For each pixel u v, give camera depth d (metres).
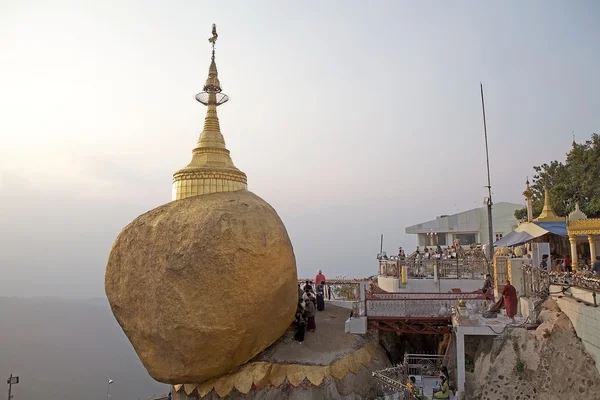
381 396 19.11
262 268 17.64
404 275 28.72
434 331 22.12
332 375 18.23
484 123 37.53
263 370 18.12
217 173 20.80
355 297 25.92
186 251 17.34
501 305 20.27
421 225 58.59
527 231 28.06
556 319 16.86
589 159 35.12
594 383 14.32
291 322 21.19
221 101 23.53
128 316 18.12
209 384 18.50
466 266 28.61
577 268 21.08
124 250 18.89
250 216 18.34
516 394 16.14
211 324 16.88
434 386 20.12
